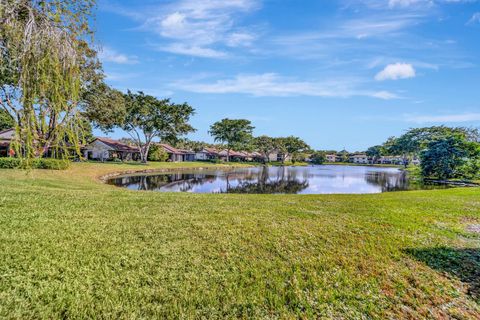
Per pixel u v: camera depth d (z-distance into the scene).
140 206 8.24
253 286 3.78
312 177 36.94
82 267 4.00
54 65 4.54
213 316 3.15
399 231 6.51
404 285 3.99
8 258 4.07
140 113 40.84
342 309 3.38
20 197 8.30
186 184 24.22
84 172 23.75
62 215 6.55
